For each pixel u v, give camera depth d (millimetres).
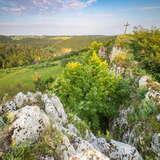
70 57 83000
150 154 15438
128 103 21250
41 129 8617
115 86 23219
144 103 18656
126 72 25172
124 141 18625
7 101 12250
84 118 21141
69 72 24156
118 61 27906
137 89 21609
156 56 25125
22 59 155000
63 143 8625
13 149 7801
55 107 12984
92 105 21781
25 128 8398
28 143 8062
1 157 7465
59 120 12000
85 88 23422
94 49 44500
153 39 28125
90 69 24312
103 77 23719
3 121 9617
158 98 18344
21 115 8828
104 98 22562
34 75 69688
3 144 8000
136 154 13305
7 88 64750
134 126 18203
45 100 12547
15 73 88000
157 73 24312
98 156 8859
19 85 64750
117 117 21719
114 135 20438
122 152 13227
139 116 18406
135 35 30812
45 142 8164
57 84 23859
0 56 154500
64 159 8156
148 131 16438
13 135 8250
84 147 9539
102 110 22234
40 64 95062
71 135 10328
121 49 29859
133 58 27047
